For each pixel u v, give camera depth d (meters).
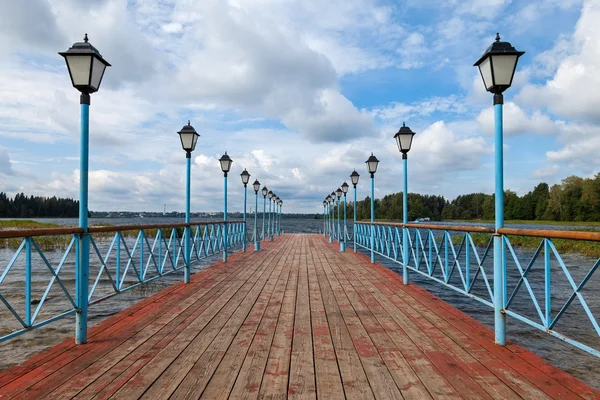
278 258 10.40
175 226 5.95
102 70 3.42
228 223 10.28
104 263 3.77
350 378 2.63
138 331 3.69
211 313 4.40
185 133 6.69
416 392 2.42
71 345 3.28
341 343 3.36
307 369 2.78
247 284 6.34
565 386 2.50
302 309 4.62
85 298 3.35
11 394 2.37
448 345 3.31
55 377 2.62
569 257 14.12
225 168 9.97
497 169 3.30
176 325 3.90
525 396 2.36
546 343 4.75
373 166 9.84
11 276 9.84
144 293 7.62
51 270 3.01
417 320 4.12
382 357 3.03
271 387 2.48
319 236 23.64
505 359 2.98
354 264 9.05
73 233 3.21
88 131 3.36
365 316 4.29
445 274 4.66
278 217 26.86
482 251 16.08
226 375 2.66
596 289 8.37
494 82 3.24
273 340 3.43
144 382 2.54
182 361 2.92
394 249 7.01
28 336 4.85
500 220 3.30
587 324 5.77
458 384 2.53
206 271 7.88
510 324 5.62
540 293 8.09
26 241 2.77
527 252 15.75
